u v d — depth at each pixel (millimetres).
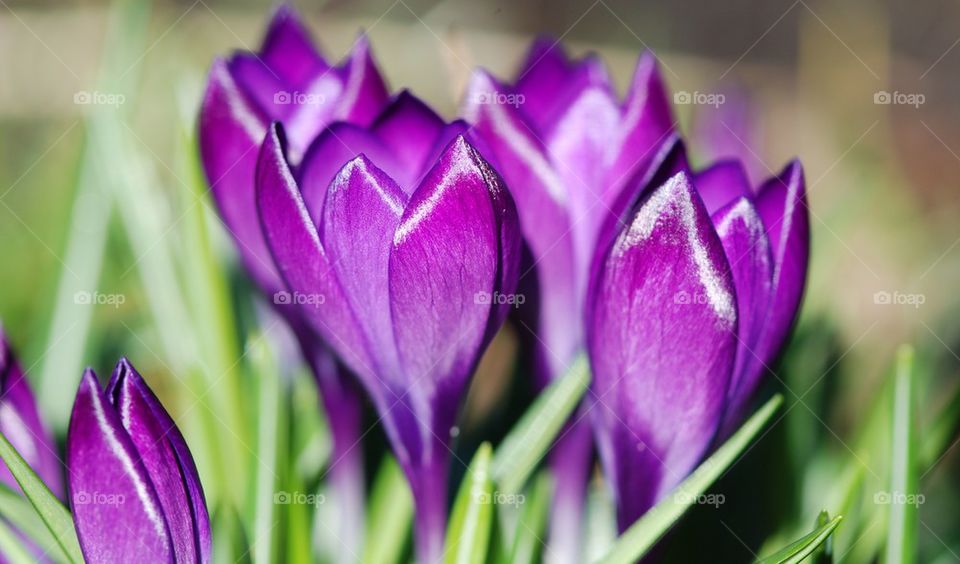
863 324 492
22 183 560
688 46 829
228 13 742
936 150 711
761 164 385
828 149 670
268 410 322
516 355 356
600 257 285
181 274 376
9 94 646
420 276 280
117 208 406
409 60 688
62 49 685
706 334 280
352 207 278
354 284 284
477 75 297
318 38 727
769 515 342
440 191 275
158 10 723
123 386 269
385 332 288
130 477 267
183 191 361
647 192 281
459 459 365
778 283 282
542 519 334
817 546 289
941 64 816
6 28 691
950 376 424
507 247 281
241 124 302
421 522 303
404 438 299
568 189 307
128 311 441
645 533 289
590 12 813
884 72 721
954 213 625
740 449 291
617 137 304
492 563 302
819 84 727
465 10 739
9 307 483
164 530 270
